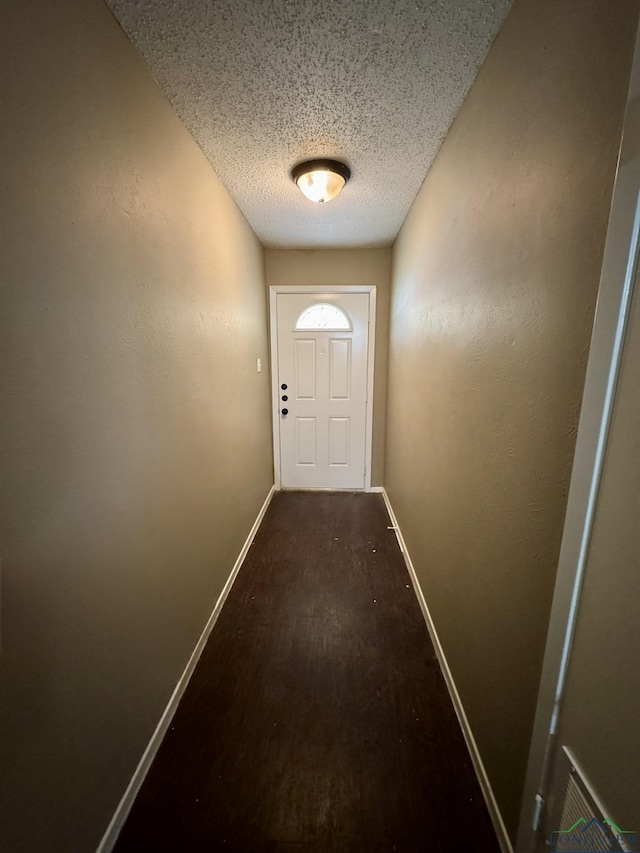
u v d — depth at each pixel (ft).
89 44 2.72
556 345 2.27
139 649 3.43
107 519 2.97
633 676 1.64
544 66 2.40
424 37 3.22
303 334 10.19
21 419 2.15
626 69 1.69
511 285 2.85
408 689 4.35
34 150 2.22
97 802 2.81
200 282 5.02
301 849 2.92
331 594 6.17
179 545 4.34
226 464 6.23
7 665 2.08
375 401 10.49
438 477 4.91
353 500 10.30
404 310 7.57
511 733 2.81
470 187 3.75
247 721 3.98
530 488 2.57
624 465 1.70
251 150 5.04
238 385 6.98
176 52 3.41
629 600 1.66
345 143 4.87
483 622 3.37
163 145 3.94
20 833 2.15
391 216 7.43
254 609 5.81
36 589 2.27
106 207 2.95
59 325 2.44
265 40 3.28
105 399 2.95
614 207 1.71
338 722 3.96
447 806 3.19
